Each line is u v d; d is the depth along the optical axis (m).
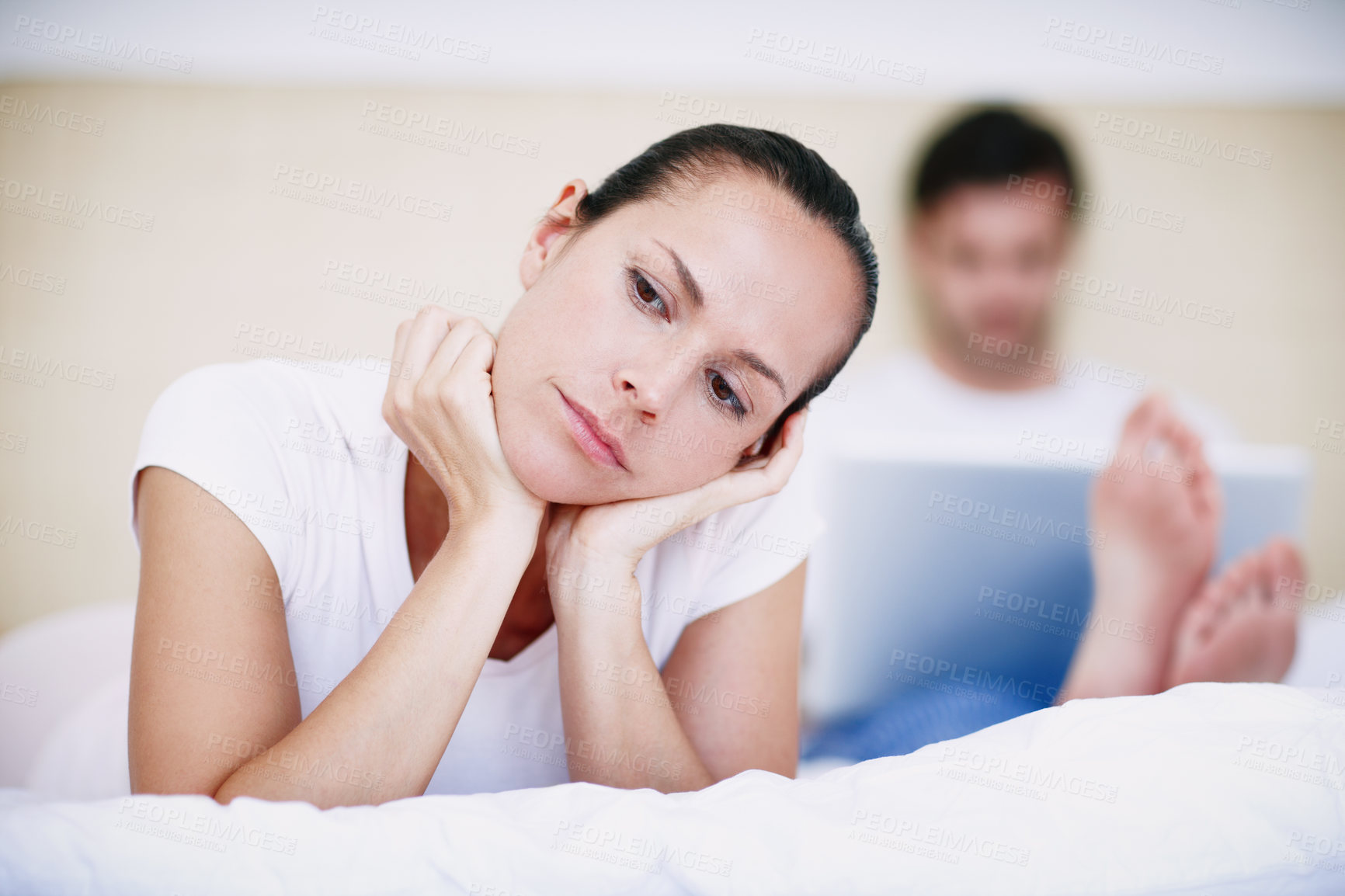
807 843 0.51
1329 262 2.63
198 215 2.38
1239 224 2.62
